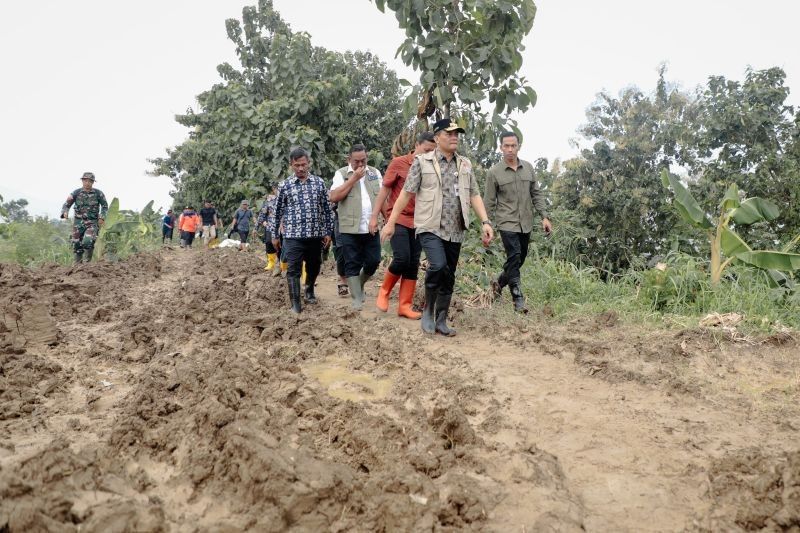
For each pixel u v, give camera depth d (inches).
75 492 90.1
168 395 137.5
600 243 998.4
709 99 850.8
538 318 230.5
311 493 87.8
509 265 246.7
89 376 158.7
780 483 96.3
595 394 147.8
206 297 278.4
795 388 149.9
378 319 230.2
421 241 204.7
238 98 650.8
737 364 168.9
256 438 101.8
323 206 253.3
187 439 111.1
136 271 393.7
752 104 820.0
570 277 276.5
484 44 303.0
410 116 305.4
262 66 1016.9
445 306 209.2
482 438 120.9
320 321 213.5
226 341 192.1
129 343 186.9
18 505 79.5
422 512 88.1
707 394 147.6
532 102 310.5
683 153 1087.0
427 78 294.7
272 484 88.6
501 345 193.6
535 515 92.2
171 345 187.9
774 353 175.9
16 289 265.0
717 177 808.9
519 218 244.7
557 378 159.5
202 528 84.0
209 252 615.2
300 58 627.2
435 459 106.5
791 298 227.0
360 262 256.1
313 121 622.5
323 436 117.6
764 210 252.5
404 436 116.0
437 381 154.4
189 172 1113.4
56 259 504.4
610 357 177.0
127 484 96.8
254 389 140.9
